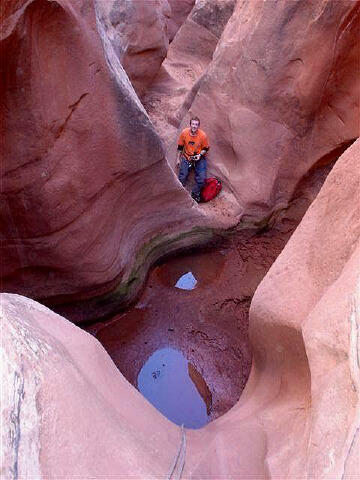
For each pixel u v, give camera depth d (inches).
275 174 243.8
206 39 429.7
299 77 222.8
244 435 104.5
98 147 170.7
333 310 85.8
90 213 177.0
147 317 207.0
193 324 204.4
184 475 85.1
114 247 193.6
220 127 257.4
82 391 79.2
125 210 198.2
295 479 77.5
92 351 107.3
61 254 174.2
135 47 344.8
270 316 118.0
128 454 75.0
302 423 91.8
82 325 199.6
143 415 100.3
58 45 145.3
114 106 170.4
